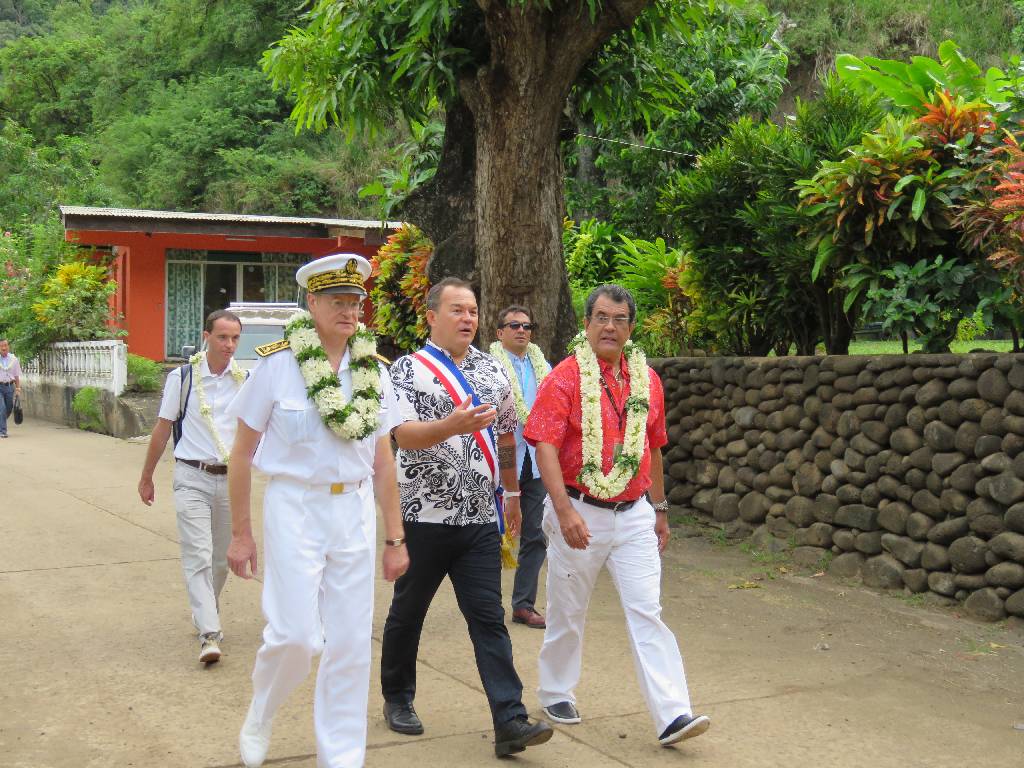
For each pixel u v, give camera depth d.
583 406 4.30
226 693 4.83
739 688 4.97
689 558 7.76
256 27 39.00
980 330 8.41
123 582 7.10
